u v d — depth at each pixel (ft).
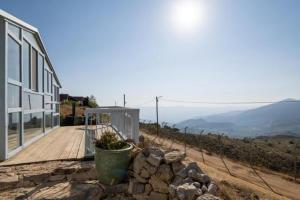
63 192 14.26
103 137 16.76
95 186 15.12
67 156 18.98
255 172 57.82
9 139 19.58
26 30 24.08
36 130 28.30
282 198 36.42
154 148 16.34
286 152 98.32
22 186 14.83
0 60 18.54
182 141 82.07
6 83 18.74
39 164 17.34
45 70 33.60
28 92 25.03
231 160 68.28
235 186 31.50
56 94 42.91
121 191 15.37
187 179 13.76
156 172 14.90
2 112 18.47
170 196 14.12
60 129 39.29
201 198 11.66
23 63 23.68
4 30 18.71
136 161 15.75
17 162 17.38
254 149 90.33
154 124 106.22
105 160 15.47
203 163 53.01
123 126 26.32
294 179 55.93
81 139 28.14
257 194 31.81
